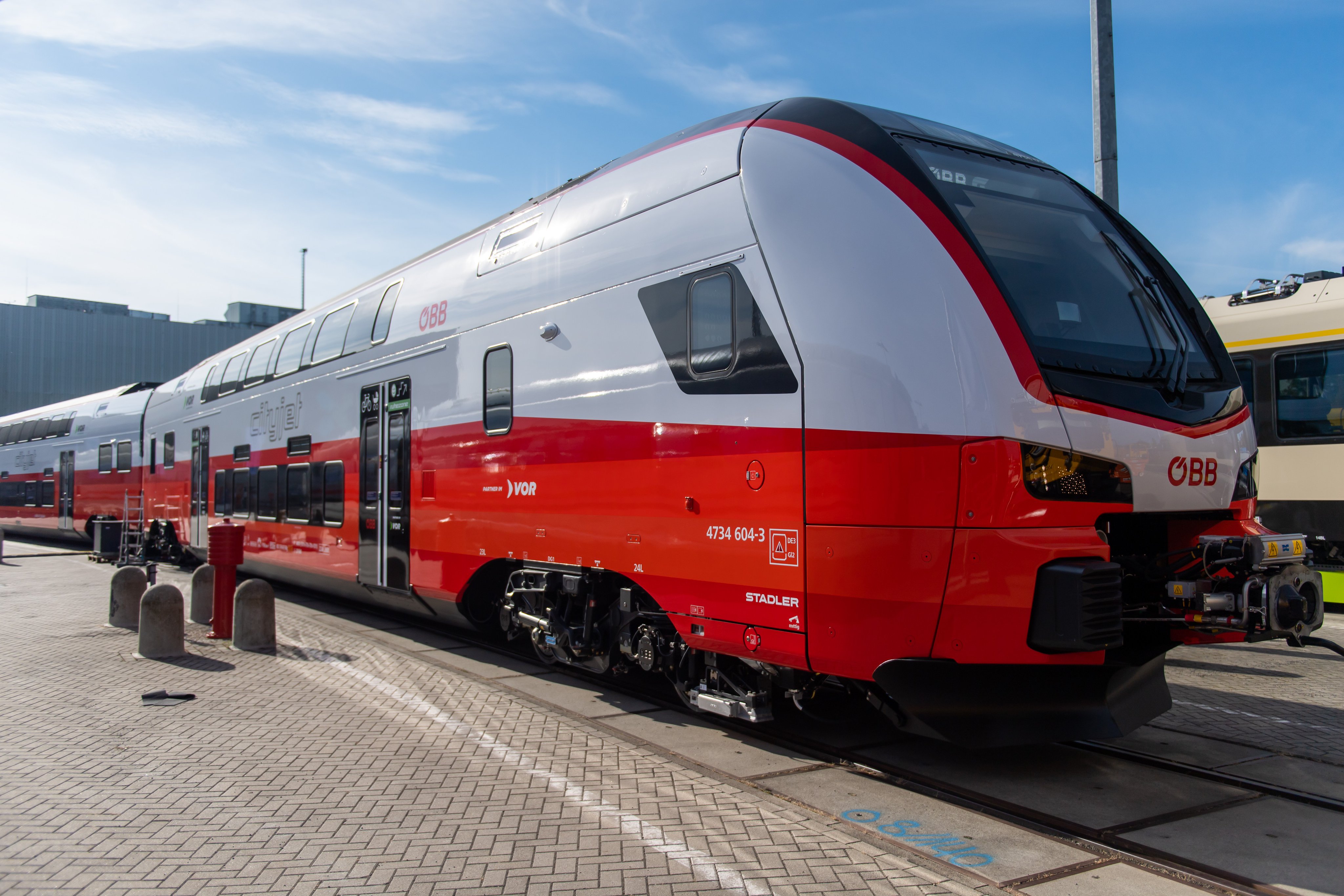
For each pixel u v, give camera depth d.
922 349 4.38
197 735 5.62
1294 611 4.36
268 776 4.84
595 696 6.74
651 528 5.70
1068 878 3.60
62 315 57.50
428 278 8.89
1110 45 10.38
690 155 5.71
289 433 11.97
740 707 5.35
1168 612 4.65
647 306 5.80
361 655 8.25
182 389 17.42
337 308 11.09
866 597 4.46
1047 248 4.96
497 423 7.36
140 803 4.42
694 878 3.56
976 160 5.21
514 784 4.68
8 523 29.38
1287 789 4.65
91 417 23.50
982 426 4.21
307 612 11.49
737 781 4.76
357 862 3.72
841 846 3.86
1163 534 5.18
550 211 7.12
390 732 5.68
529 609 7.31
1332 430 10.23
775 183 5.05
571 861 3.72
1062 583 4.11
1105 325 4.83
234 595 9.03
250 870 3.65
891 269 4.54
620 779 4.75
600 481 6.15
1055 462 4.25
